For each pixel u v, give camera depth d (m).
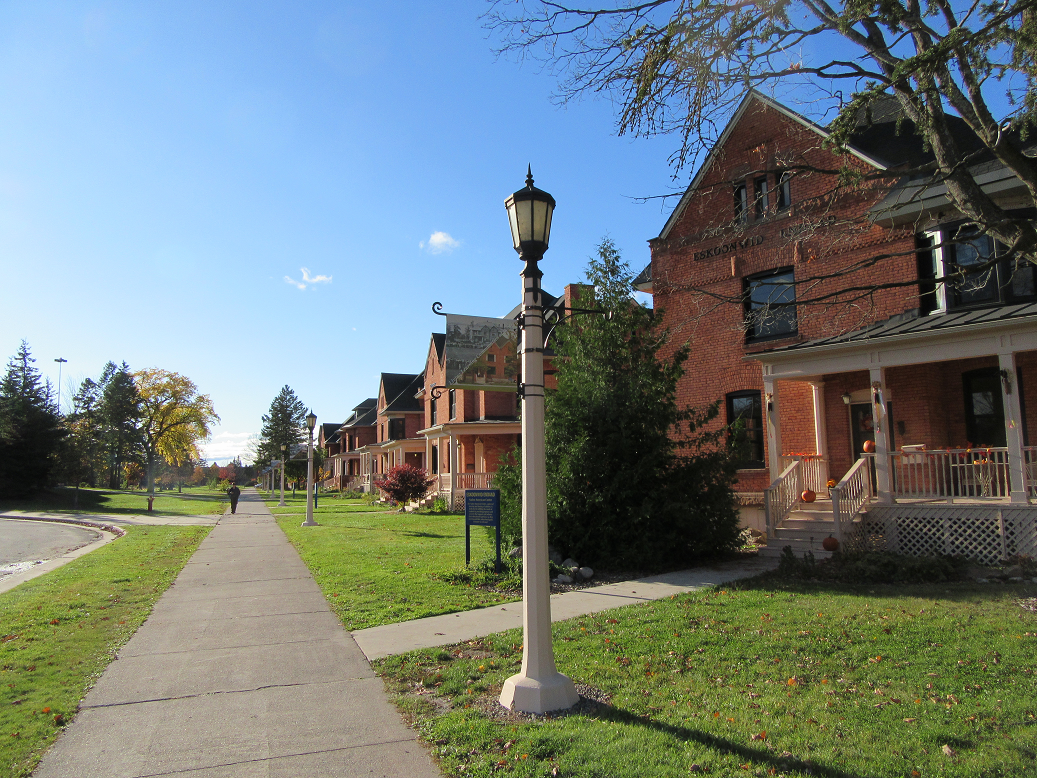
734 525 12.43
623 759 4.05
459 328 23.45
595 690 5.39
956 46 6.50
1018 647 6.12
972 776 3.77
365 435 61.22
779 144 16.03
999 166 11.88
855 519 12.30
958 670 5.59
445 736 4.54
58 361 51.31
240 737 4.65
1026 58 7.62
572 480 11.80
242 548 16.27
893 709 4.79
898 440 13.86
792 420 15.95
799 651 6.30
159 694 5.55
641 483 11.86
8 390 43.66
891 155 14.41
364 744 4.50
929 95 7.70
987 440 12.94
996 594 8.49
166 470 117.25
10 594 10.06
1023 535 10.54
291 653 6.74
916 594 8.76
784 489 13.46
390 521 24.56
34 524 27.92
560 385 12.80
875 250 14.23
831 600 8.49
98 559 14.25
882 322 13.50
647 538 11.41
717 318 17.27
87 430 73.56
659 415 12.09
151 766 4.21
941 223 12.27
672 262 18.44
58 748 4.48
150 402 68.31
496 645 6.79
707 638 6.80
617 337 12.84
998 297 12.40
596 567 11.57
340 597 9.52
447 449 34.06
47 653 6.70
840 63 8.03
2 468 41.38
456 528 21.19
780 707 4.89
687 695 5.20
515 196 5.49
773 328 16.16
